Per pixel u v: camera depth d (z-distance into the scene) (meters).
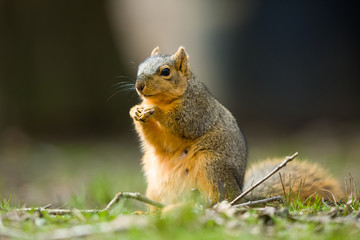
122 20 28.11
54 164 14.18
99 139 19.03
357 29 25.67
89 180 10.53
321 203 6.45
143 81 6.90
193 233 4.29
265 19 29.62
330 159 13.98
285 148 16.47
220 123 7.19
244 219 4.75
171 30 39.41
